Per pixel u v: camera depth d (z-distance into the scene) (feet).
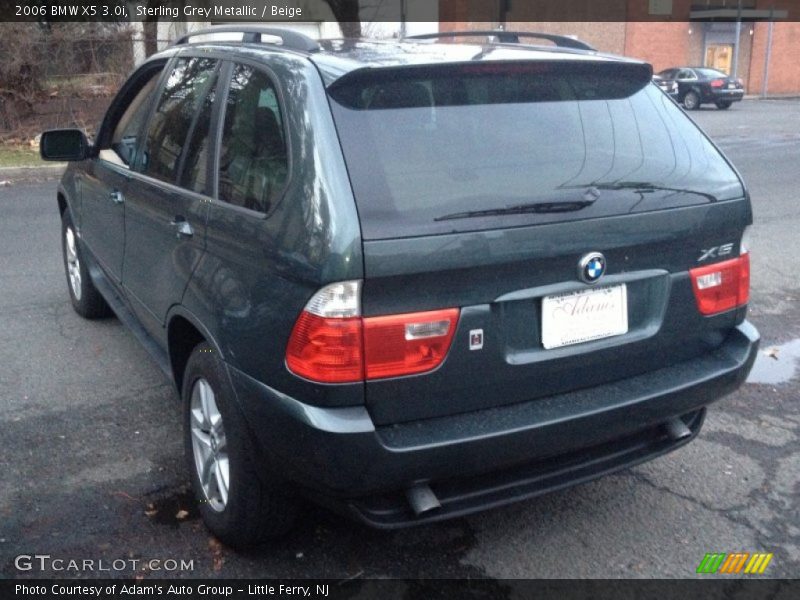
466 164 9.78
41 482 12.77
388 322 9.00
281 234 9.38
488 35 13.58
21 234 29.07
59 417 14.93
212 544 11.34
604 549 11.34
